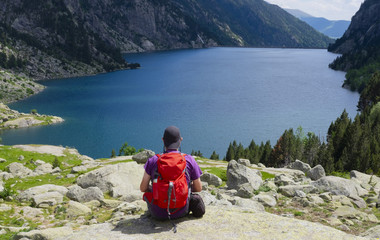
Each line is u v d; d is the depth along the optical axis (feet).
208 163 250.16
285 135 444.96
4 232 41.63
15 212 57.36
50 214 56.54
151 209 20.67
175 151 20.31
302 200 52.08
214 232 19.92
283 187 61.77
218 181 114.32
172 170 19.10
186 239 19.12
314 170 104.27
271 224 20.81
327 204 49.83
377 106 553.23
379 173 307.58
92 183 80.18
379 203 50.08
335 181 59.52
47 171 180.24
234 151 504.02
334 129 547.90
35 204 62.03
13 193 72.64
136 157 165.78
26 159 271.69
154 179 19.40
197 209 21.76
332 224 40.24
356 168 359.05
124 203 52.37
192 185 21.09
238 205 47.80
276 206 50.80
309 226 20.39
